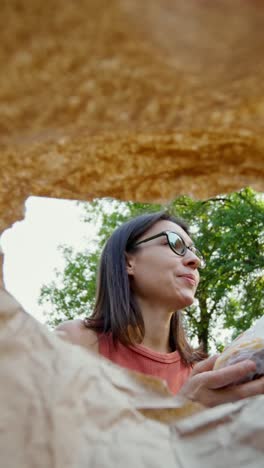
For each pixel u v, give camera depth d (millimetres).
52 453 720
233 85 541
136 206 8141
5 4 414
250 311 7320
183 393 1019
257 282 7363
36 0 411
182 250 1677
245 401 875
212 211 7523
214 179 835
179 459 800
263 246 7383
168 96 550
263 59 477
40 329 829
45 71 483
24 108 529
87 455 744
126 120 582
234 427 840
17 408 731
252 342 1079
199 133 749
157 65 487
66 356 819
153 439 807
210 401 989
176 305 1651
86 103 539
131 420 813
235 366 997
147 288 1653
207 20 414
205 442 828
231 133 738
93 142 775
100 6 414
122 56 474
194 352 1871
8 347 778
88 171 829
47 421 738
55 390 769
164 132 751
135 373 876
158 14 415
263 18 408
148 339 1670
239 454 812
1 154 785
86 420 774
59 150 790
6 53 456
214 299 7410
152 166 821
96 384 816
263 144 760
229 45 440
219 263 7340
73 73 491
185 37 434
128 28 436
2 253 891
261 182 823
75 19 427
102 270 1827
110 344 1634
